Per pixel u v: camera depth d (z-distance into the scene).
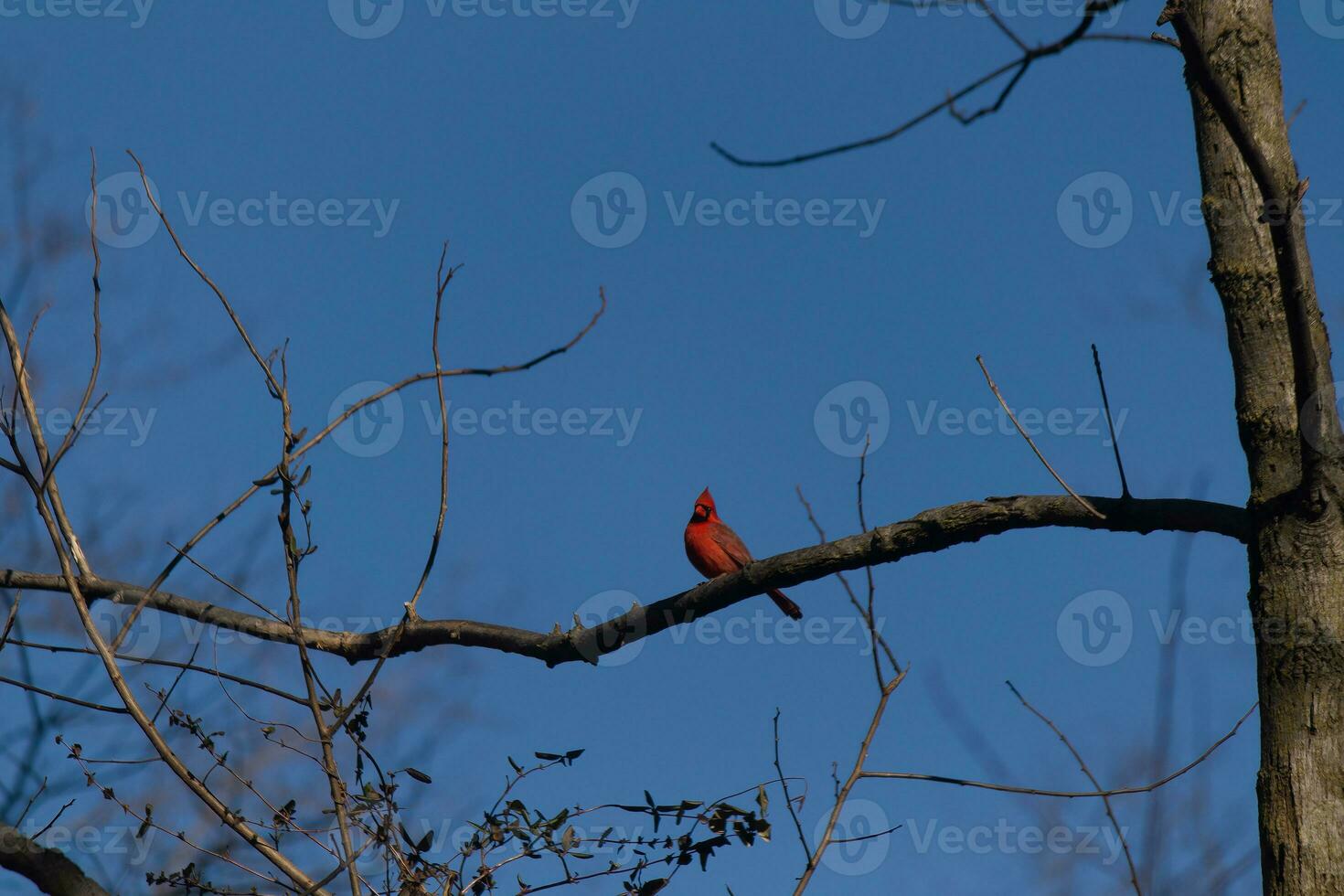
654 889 9.66
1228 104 8.34
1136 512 10.44
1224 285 10.07
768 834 9.71
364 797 9.69
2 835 9.13
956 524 11.31
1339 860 8.27
